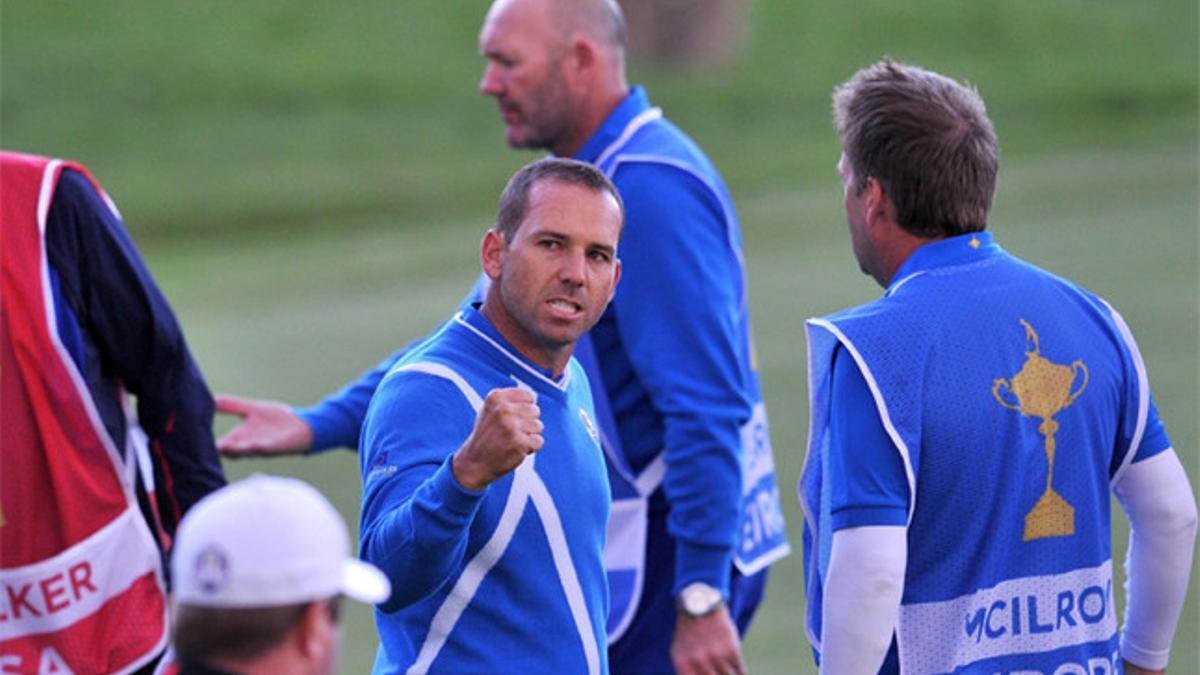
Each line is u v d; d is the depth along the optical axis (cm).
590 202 1212
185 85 8544
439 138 8162
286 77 8731
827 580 1224
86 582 1368
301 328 4891
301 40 9238
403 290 5534
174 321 1400
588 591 1229
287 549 848
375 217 6994
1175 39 10125
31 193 1345
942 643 1241
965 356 1234
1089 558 1262
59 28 8956
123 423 1395
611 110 1744
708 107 8750
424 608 1195
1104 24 10231
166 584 1407
